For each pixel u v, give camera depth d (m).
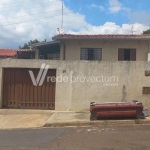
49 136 7.23
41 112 10.95
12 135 7.50
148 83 11.12
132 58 16.30
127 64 11.16
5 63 11.38
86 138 6.89
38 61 11.38
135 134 7.28
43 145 6.22
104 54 16.27
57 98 11.27
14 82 11.61
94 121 8.95
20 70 11.62
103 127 8.50
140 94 11.12
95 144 6.23
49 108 11.53
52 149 5.85
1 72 11.39
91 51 16.36
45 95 11.56
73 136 7.17
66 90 11.27
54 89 11.53
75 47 16.30
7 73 11.63
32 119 9.76
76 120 9.11
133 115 9.32
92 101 11.20
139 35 16.28
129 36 15.96
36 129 8.41
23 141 6.68
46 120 9.57
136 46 16.30
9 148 6.01
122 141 6.48
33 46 19.02
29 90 11.60
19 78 11.61
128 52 16.38
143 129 8.02
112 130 7.94
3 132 8.02
